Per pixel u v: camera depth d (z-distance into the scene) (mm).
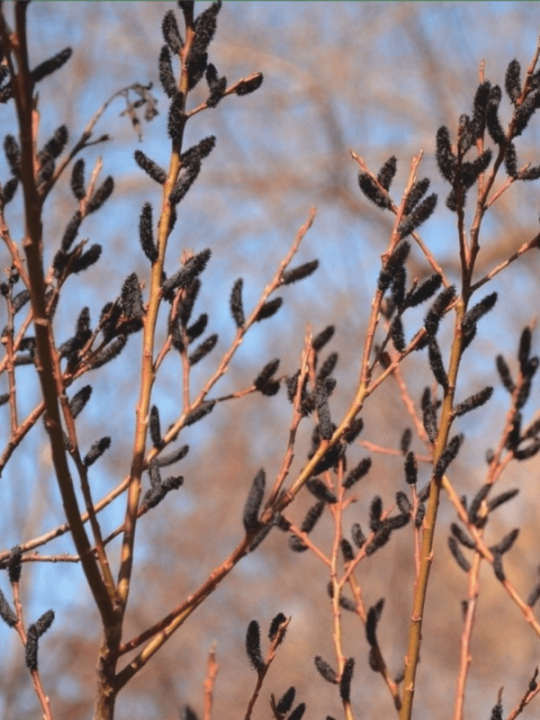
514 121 2803
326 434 2756
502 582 2957
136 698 7055
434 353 2799
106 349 2820
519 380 3018
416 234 2844
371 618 2928
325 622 7359
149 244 2787
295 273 2898
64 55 2746
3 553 2838
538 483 6969
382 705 6555
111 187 2801
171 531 7777
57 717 6031
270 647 2748
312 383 2904
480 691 7699
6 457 2830
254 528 2717
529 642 7754
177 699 7074
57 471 2678
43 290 2666
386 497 6789
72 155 2752
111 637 2711
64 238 2779
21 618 2787
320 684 7090
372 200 2826
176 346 2869
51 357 2668
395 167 2830
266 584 7695
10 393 2842
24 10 2650
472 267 2809
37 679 2766
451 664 7695
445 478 3021
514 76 2811
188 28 2811
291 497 2734
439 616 7926
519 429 3014
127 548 2729
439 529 8008
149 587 7551
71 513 2688
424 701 7461
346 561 2949
